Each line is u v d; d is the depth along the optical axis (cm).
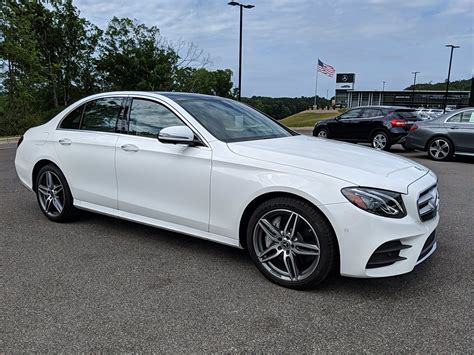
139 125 396
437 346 238
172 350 234
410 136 1102
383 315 272
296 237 305
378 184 284
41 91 3244
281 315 272
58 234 433
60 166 451
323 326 259
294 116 5134
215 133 356
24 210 525
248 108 455
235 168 325
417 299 293
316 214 291
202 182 342
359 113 1320
